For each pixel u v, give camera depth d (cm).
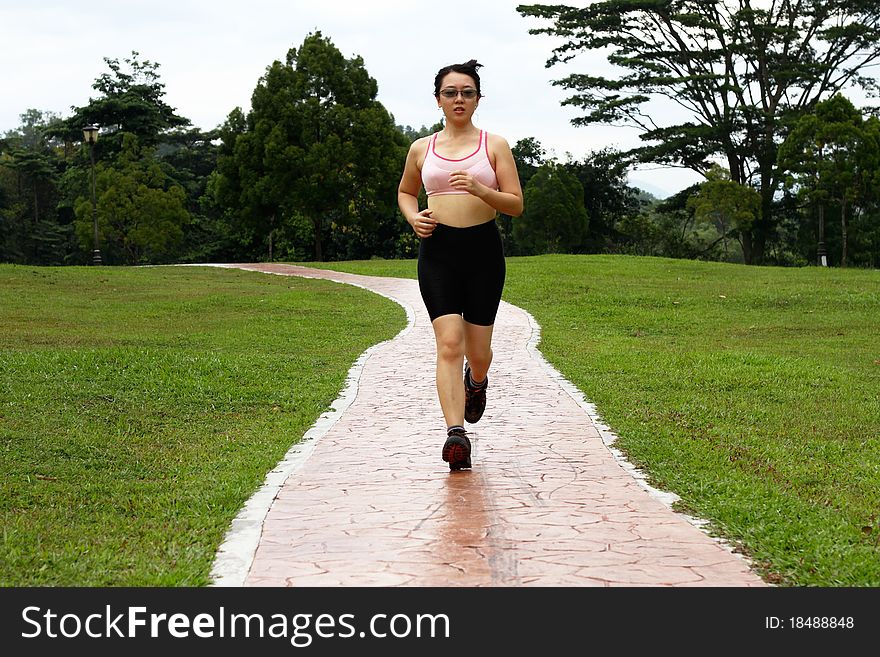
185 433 1045
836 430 1055
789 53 5981
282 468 844
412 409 1144
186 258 7181
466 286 784
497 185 772
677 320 2438
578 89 6003
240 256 7138
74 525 689
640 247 7394
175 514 701
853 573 536
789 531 614
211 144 9181
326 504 705
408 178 812
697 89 5875
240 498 739
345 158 5666
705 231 10256
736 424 1075
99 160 7669
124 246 6756
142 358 1446
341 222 5994
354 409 1156
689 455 876
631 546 590
